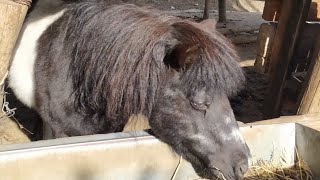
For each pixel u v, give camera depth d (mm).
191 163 1073
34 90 1248
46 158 925
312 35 1806
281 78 1702
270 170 1154
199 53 935
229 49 982
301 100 1387
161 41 973
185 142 1014
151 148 1035
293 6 1608
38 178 927
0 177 895
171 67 972
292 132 1180
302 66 1839
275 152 1172
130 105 1007
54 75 1175
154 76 975
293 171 1167
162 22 1008
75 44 1106
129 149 1008
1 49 1083
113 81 992
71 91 1148
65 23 1182
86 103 1116
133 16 1015
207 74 933
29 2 1076
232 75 962
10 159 894
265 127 1145
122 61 981
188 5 4430
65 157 941
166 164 1058
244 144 1003
